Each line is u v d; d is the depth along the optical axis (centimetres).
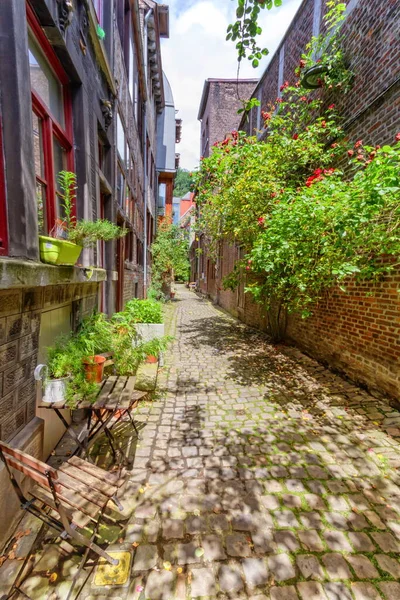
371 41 373
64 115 299
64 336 268
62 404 217
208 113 1630
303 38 566
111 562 156
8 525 171
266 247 407
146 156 988
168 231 1472
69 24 247
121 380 267
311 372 462
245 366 506
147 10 821
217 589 148
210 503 204
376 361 357
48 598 143
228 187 588
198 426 308
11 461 146
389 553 167
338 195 299
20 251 178
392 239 290
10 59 168
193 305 1426
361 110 394
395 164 271
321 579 153
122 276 639
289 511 197
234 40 264
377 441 275
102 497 166
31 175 187
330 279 382
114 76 461
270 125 566
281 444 275
